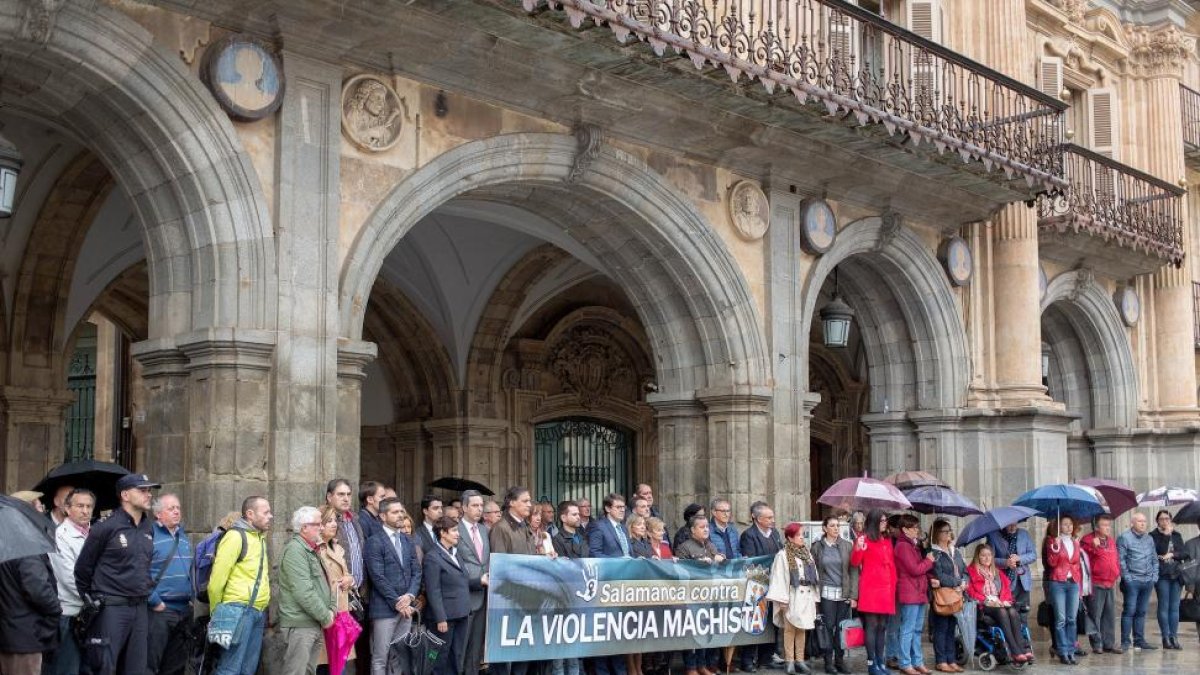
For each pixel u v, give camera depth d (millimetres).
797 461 15156
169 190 10641
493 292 19344
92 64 9883
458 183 12234
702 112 13750
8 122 12672
